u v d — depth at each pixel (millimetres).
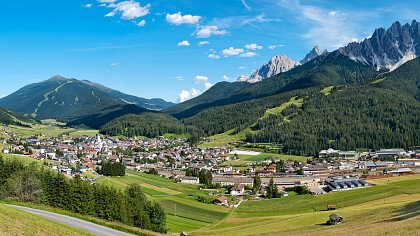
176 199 189500
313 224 112750
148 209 131125
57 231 65750
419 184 195375
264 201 191875
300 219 127125
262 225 127000
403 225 71875
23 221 63719
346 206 161750
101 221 105438
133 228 108000
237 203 188875
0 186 129000
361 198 173625
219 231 125500
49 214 101062
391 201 160000
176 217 155250
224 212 169625
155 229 127688
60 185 122812
